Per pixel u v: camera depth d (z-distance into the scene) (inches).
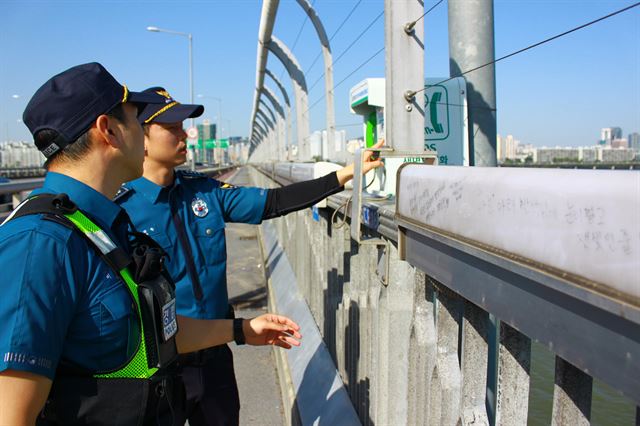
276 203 114.9
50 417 57.4
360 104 161.3
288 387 170.1
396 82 91.0
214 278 111.0
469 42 109.7
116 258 57.2
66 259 52.8
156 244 66.6
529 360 54.2
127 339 58.1
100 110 59.4
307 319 206.1
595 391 144.4
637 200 30.7
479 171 50.4
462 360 63.7
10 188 343.3
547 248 38.8
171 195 109.9
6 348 47.5
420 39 91.0
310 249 215.5
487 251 47.0
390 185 123.6
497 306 48.1
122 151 62.1
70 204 56.1
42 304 49.8
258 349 227.9
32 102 60.0
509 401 54.2
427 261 66.3
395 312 94.7
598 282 33.9
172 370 72.1
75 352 56.0
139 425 60.2
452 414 69.0
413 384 81.3
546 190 39.0
